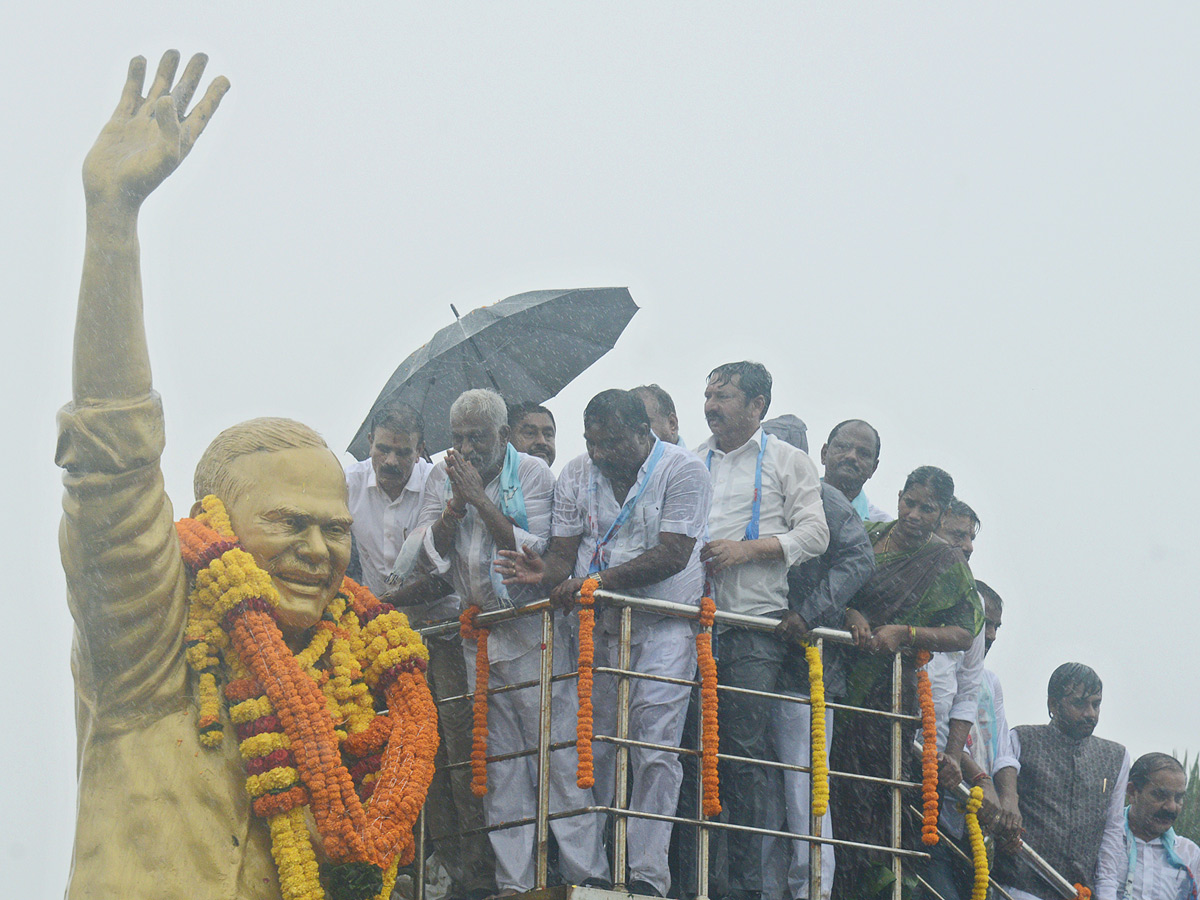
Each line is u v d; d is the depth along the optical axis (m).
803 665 9.01
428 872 9.19
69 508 7.31
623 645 8.35
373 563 9.51
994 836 10.08
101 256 7.21
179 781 7.38
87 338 7.25
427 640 9.09
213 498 7.94
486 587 8.77
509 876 8.47
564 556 8.74
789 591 9.07
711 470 9.28
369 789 7.96
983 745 10.52
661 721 8.41
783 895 8.80
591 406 8.64
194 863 7.28
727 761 8.75
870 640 9.12
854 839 9.09
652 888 8.23
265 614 7.68
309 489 7.92
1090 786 10.50
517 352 10.21
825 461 10.24
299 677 7.58
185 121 7.59
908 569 9.49
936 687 9.83
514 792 8.64
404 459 9.43
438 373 10.06
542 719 8.32
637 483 8.63
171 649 7.54
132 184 7.24
